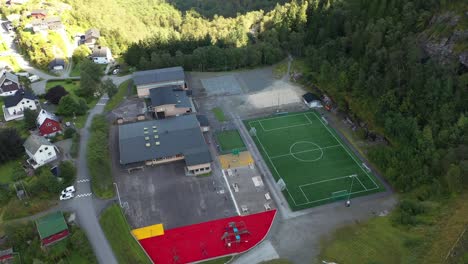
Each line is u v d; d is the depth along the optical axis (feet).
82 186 279.28
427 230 233.14
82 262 225.35
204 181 290.76
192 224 254.68
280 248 237.66
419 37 360.89
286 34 488.02
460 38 326.65
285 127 354.95
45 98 384.47
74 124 349.61
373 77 338.95
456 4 345.31
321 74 394.11
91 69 420.77
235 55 451.12
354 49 397.19
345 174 297.53
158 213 262.47
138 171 299.38
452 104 291.17
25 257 223.92
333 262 225.76
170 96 372.38
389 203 268.41
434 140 280.92
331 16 449.89
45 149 292.61
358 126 346.74
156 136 318.65
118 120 355.97
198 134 323.37
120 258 227.20
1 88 387.55
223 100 398.83
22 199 260.83
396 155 290.35
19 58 483.92
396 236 235.81
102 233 242.78
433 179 262.67
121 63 486.38
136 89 415.64
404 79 327.47
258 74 448.65
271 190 283.79
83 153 310.24
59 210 259.60
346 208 266.57
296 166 306.96
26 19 571.28
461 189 252.01
